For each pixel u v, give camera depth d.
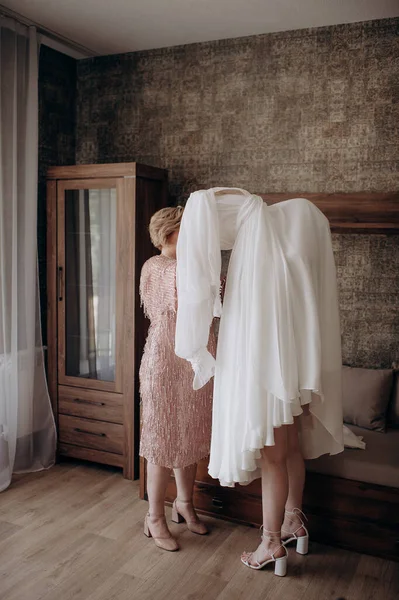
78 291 3.39
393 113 3.03
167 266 2.45
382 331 3.14
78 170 3.30
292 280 2.18
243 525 2.75
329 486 2.53
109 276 3.29
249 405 2.14
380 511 2.45
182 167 3.57
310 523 2.58
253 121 3.35
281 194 3.20
